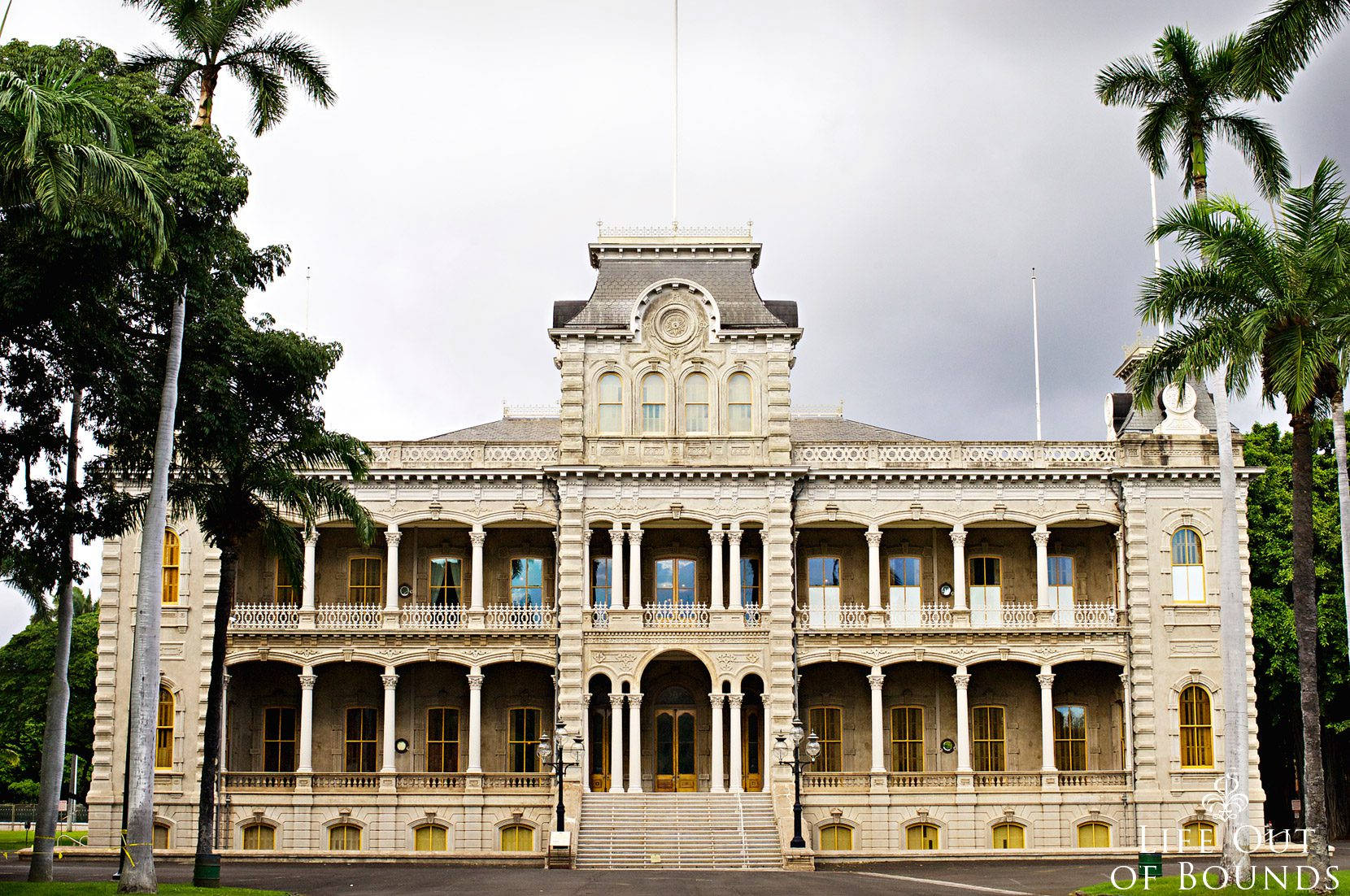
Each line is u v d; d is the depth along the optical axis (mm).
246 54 47938
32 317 40156
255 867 55656
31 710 89750
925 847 64500
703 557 68312
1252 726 64688
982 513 66812
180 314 42562
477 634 65375
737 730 64250
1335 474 70000
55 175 34312
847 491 66688
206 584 65375
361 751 67500
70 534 45531
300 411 49156
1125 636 66062
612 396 66812
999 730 67875
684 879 51594
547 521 66250
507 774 64438
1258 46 41969
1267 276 42438
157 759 64375
